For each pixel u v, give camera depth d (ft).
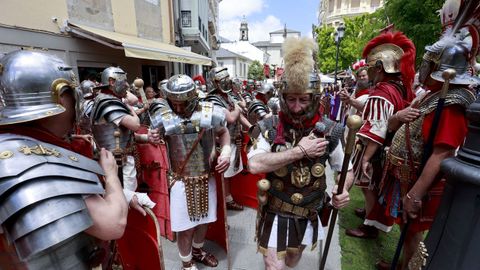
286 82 4.20
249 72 141.79
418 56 22.03
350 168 5.16
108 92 8.57
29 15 14.74
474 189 3.05
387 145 7.05
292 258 5.52
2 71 2.66
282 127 4.67
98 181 2.84
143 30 27.32
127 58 24.21
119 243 5.43
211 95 9.75
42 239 2.27
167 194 8.71
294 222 4.77
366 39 34.88
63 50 17.11
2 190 2.25
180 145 6.20
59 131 3.01
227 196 10.57
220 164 6.32
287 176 4.61
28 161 2.36
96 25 20.36
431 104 5.06
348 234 8.97
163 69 31.65
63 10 17.08
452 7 5.25
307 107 4.33
